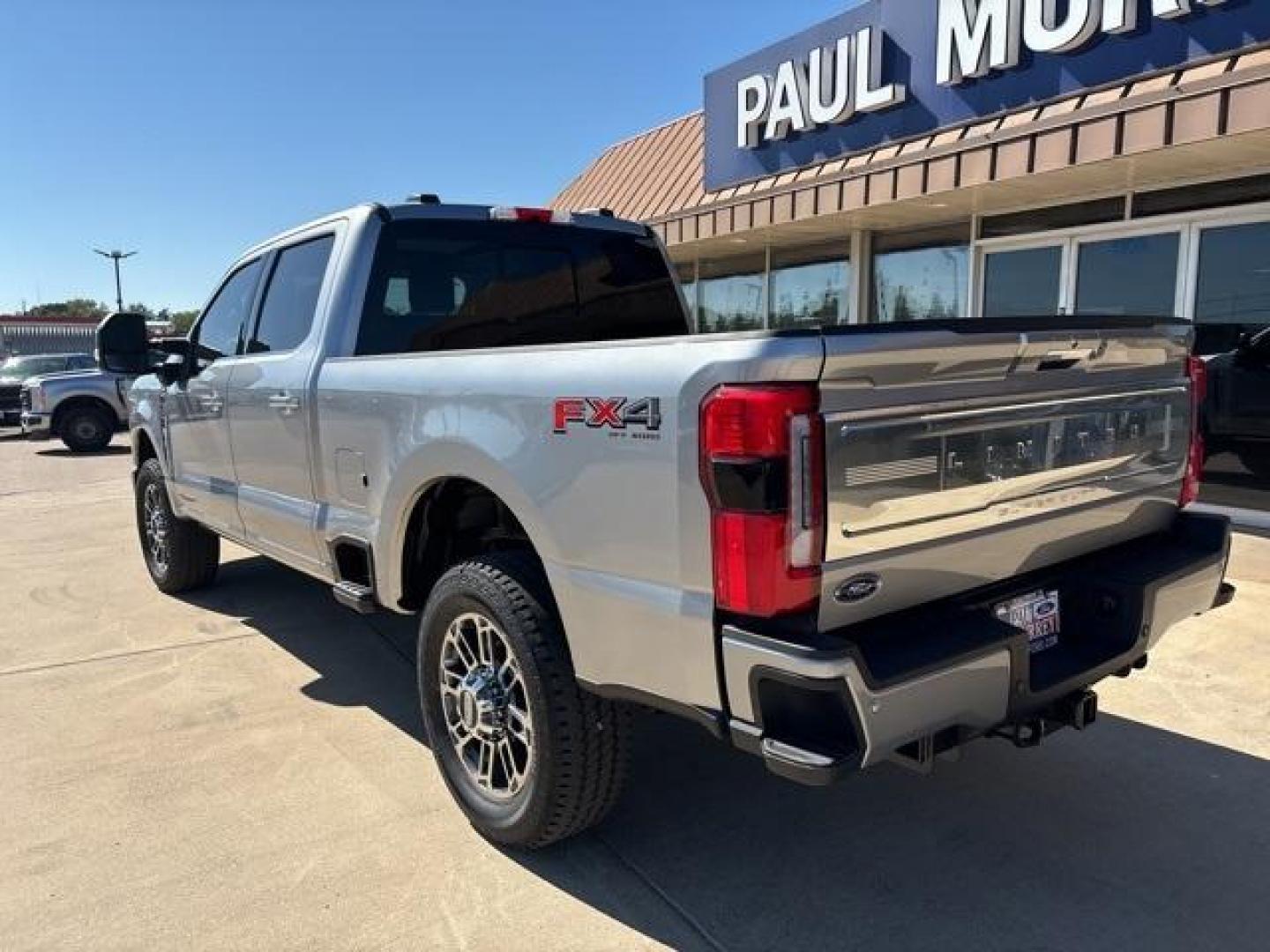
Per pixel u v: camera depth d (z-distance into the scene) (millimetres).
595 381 2490
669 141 12508
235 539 4906
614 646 2531
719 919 2701
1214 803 3273
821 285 10719
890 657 2203
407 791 3441
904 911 2725
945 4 7785
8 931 2658
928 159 7824
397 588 3494
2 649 5094
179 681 4562
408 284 4047
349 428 3594
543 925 2676
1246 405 6902
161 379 5414
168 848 3064
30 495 11297
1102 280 7961
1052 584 2828
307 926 2672
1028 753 3658
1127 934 2607
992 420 2451
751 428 2090
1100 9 6719
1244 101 5727
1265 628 4906
